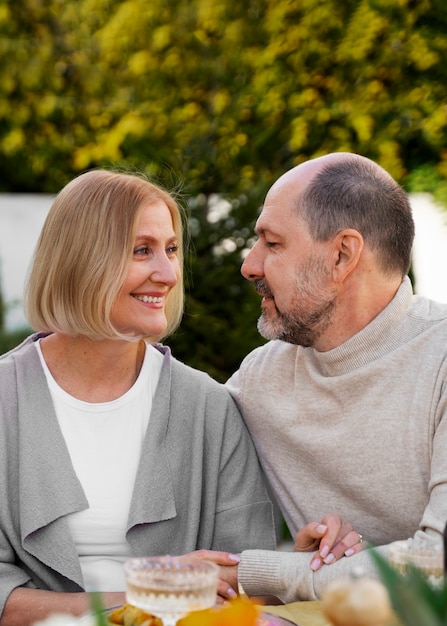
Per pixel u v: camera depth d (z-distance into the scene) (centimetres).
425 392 196
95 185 202
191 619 122
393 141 703
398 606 103
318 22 708
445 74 700
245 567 188
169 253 210
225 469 216
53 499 197
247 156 689
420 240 634
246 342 384
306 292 202
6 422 201
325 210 199
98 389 208
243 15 738
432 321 203
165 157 454
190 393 216
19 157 789
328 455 206
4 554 197
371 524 207
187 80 747
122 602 187
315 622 156
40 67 773
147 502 201
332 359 205
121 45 756
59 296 200
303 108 712
